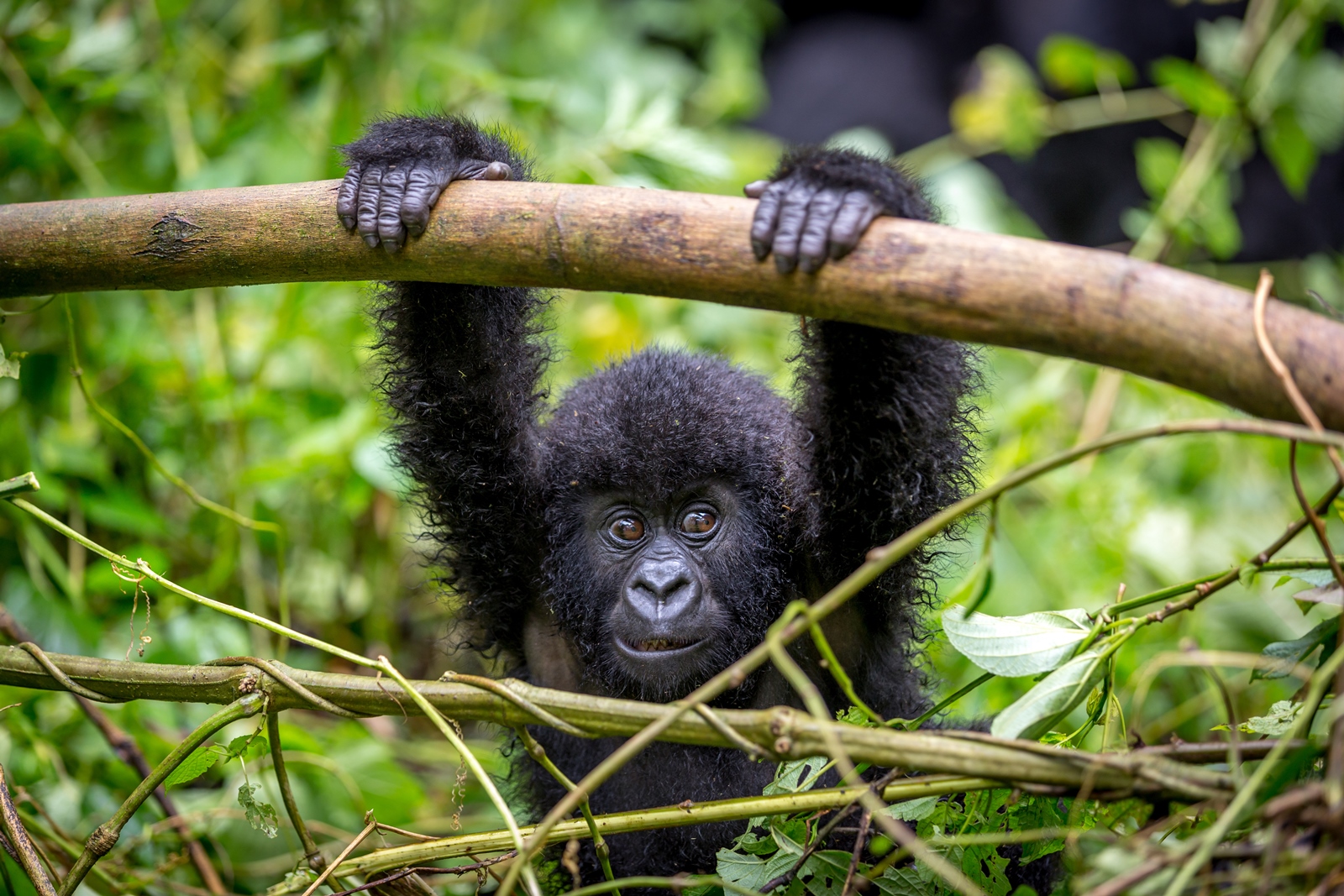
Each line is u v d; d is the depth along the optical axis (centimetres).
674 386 593
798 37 1961
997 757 374
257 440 882
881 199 386
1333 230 1642
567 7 1309
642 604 562
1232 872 378
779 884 452
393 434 587
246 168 862
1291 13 958
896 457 500
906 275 368
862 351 478
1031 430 913
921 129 1853
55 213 461
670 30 1494
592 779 379
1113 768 368
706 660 571
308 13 955
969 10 1905
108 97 838
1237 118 966
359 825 679
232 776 674
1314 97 948
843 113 1862
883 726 408
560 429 607
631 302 952
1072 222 1764
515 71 1162
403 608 904
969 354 532
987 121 1169
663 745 595
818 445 518
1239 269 1220
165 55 906
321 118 900
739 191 1078
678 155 884
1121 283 348
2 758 622
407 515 855
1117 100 1145
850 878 409
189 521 846
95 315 816
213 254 443
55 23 919
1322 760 418
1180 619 803
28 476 488
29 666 464
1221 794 365
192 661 728
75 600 726
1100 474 909
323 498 861
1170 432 351
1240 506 941
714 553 583
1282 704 431
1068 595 828
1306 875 349
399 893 468
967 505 368
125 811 455
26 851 461
